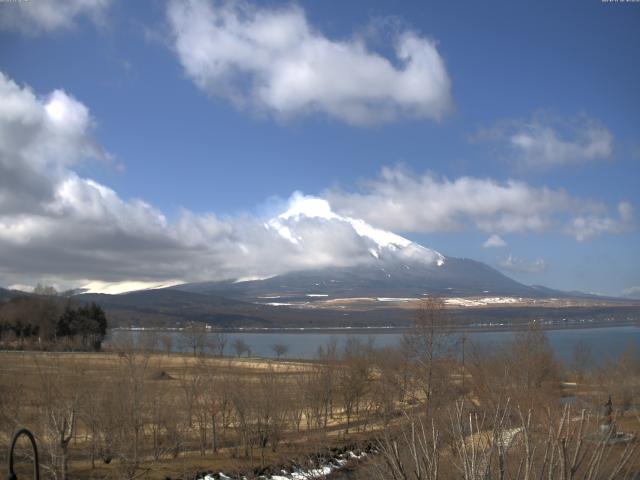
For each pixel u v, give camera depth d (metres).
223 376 61.62
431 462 12.91
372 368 75.75
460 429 12.65
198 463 47.62
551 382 59.53
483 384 46.94
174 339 172.12
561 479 11.00
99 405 44.72
